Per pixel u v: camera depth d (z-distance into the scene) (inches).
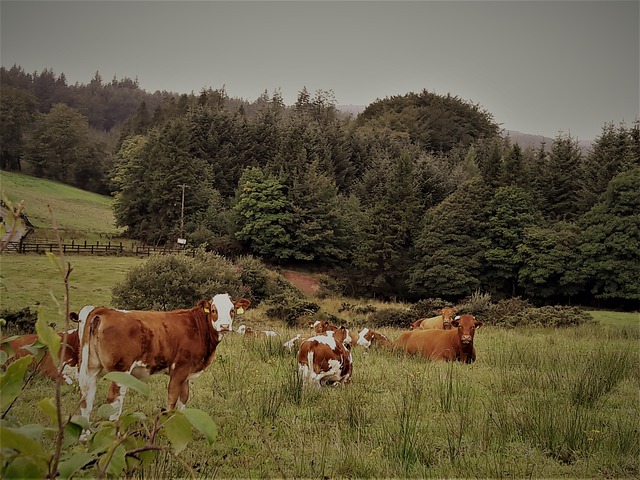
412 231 2293.3
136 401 326.6
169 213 2783.0
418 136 5157.5
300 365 391.2
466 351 506.3
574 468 243.3
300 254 2428.6
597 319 1237.1
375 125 5457.7
